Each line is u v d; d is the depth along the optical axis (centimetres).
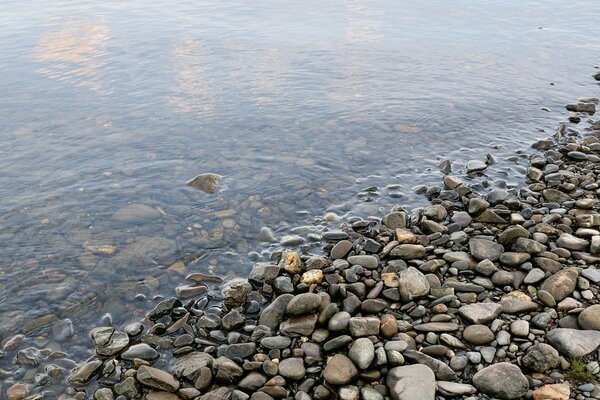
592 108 342
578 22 579
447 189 247
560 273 182
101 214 231
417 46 485
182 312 182
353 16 613
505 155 281
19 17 601
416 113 335
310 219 231
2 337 174
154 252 210
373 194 248
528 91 379
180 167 267
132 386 154
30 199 239
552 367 150
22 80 384
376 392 148
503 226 217
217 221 229
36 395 155
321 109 339
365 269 195
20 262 203
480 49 478
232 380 155
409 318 173
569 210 224
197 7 674
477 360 155
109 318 182
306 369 157
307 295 174
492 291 183
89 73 400
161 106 340
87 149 282
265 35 519
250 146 289
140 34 517
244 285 188
